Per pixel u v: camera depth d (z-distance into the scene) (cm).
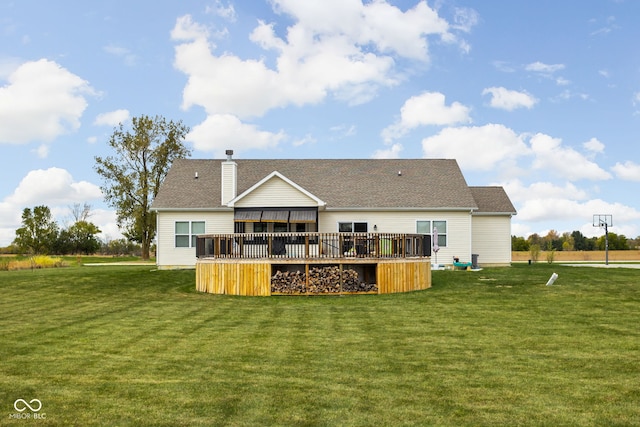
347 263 1947
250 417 675
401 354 989
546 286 1992
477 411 691
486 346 1047
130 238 5462
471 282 2161
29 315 1489
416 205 2848
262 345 1074
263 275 1939
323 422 658
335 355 985
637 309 1477
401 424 650
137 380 830
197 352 1015
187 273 2606
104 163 4634
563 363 914
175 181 3094
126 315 1482
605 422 653
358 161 3297
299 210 2644
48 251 5975
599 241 7038
